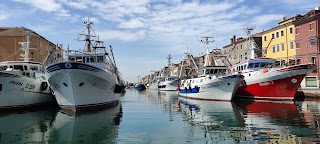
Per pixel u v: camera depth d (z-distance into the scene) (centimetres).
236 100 3428
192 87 3862
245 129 1548
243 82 3550
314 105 2756
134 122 1833
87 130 1564
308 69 3023
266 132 1450
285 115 2031
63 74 2127
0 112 2327
